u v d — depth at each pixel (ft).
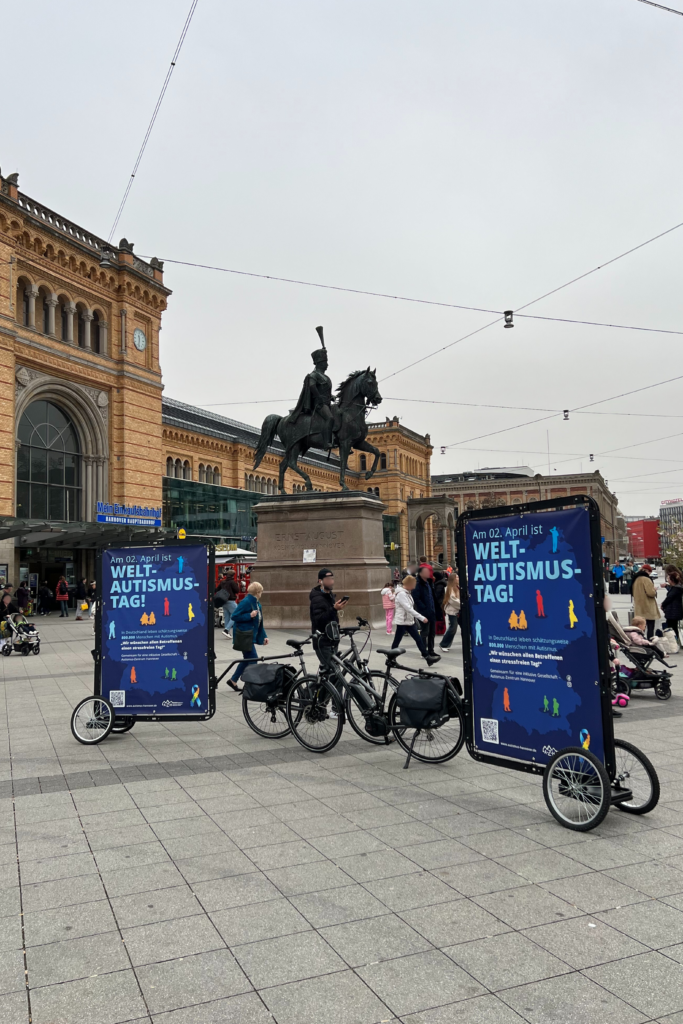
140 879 14.99
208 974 11.35
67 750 26.50
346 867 15.44
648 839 16.90
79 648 64.28
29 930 12.89
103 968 11.60
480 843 16.76
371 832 17.56
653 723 29.58
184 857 16.12
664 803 19.49
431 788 21.24
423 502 211.20
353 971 11.37
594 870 15.12
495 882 14.58
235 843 16.93
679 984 10.86
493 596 21.02
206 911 13.51
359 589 66.80
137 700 28.30
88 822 18.56
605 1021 9.99
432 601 48.44
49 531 95.35
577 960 11.57
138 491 122.31
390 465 256.73
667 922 12.82
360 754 25.52
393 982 11.03
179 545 28.53
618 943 12.09
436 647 55.62
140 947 12.23
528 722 19.99
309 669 43.50
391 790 21.06
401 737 24.82
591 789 17.84
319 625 27.37
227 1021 10.16
